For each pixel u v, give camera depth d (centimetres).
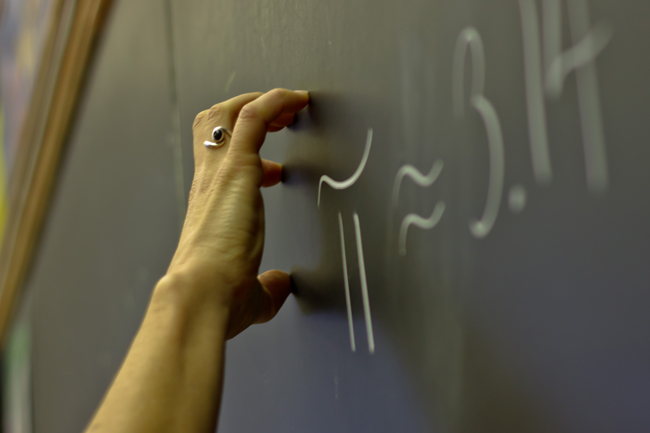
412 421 40
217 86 69
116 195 113
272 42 56
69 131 140
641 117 25
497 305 33
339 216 47
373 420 44
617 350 27
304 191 52
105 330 121
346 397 47
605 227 27
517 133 31
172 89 85
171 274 40
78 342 138
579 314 28
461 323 36
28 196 167
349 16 44
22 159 170
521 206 31
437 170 37
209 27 69
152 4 89
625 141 26
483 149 33
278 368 57
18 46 175
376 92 42
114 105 111
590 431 28
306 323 53
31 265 178
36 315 173
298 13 51
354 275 46
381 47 41
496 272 33
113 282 116
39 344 170
